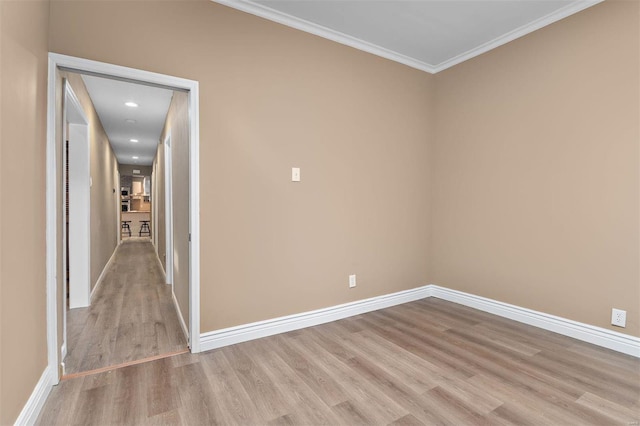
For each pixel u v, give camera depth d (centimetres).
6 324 140
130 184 1252
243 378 211
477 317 323
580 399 188
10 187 145
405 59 360
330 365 228
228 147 257
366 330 292
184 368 223
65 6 202
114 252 732
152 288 442
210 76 249
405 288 374
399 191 365
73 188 358
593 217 260
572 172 272
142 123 507
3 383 136
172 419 171
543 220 291
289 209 289
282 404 184
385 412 177
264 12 269
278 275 284
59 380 206
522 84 304
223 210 257
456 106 366
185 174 272
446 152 379
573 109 270
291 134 288
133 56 221
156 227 728
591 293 262
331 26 296
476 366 226
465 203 358
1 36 136
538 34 291
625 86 242
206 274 251
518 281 311
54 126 199
